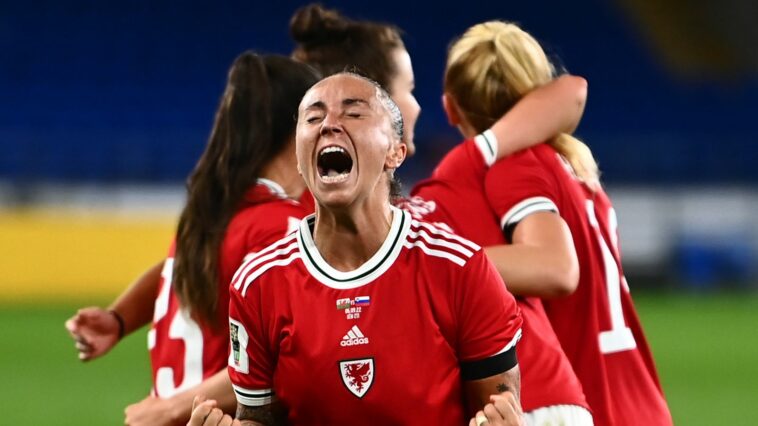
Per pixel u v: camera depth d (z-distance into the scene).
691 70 83.25
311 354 9.12
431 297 9.16
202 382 11.71
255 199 11.88
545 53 13.03
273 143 12.05
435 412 9.14
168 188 64.31
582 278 12.03
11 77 78.19
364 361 9.05
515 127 12.03
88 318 13.55
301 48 13.92
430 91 79.56
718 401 33.53
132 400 33.09
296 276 9.26
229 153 11.96
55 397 33.53
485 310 9.23
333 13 13.95
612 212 12.79
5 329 47.41
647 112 81.06
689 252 65.38
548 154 12.09
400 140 9.43
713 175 72.00
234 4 82.31
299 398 9.29
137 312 13.91
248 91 12.05
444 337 9.20
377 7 82.38
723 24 83.19
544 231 11.45
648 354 12.69
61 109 77.31
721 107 81.25
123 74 79.44
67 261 58.31
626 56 83.19
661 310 55.62
